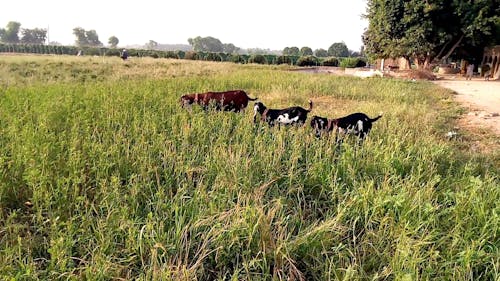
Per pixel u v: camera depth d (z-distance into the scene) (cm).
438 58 3288
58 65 2186
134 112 703
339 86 1470
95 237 326
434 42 3038
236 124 684
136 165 468
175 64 2866
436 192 434
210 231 325
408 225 337
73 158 443
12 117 616
